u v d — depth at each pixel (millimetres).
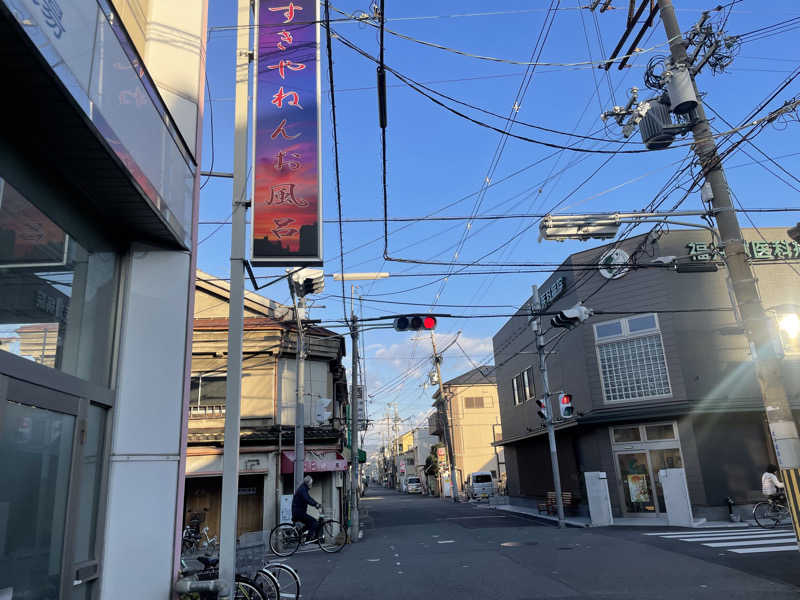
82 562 4551
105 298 5320
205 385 19609
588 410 20109
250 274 7082
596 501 18031
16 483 3715
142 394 5395
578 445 21453
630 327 19484
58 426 4262
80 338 4820
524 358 27203
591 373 20031
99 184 4594
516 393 28750
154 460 5281
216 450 18297
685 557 10375
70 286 4684
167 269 5812
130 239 5727
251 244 6906
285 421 19656
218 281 21109
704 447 17812
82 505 4664
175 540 5246
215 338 19812
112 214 5152
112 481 5074
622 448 19203
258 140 7348
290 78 7617
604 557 10930
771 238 19406
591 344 20203
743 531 13906
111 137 4109
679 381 18344
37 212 4211
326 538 14453
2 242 3803
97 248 5191
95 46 3857
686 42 9375
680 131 9469
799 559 9422
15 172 3947
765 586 7660
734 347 18594
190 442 18172
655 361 18906
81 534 4613
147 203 4941
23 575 3744
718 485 17406
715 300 19031
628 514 18781
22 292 4023
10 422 3668
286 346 20016
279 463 18797
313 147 7320
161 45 6402
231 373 6188
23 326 4020
